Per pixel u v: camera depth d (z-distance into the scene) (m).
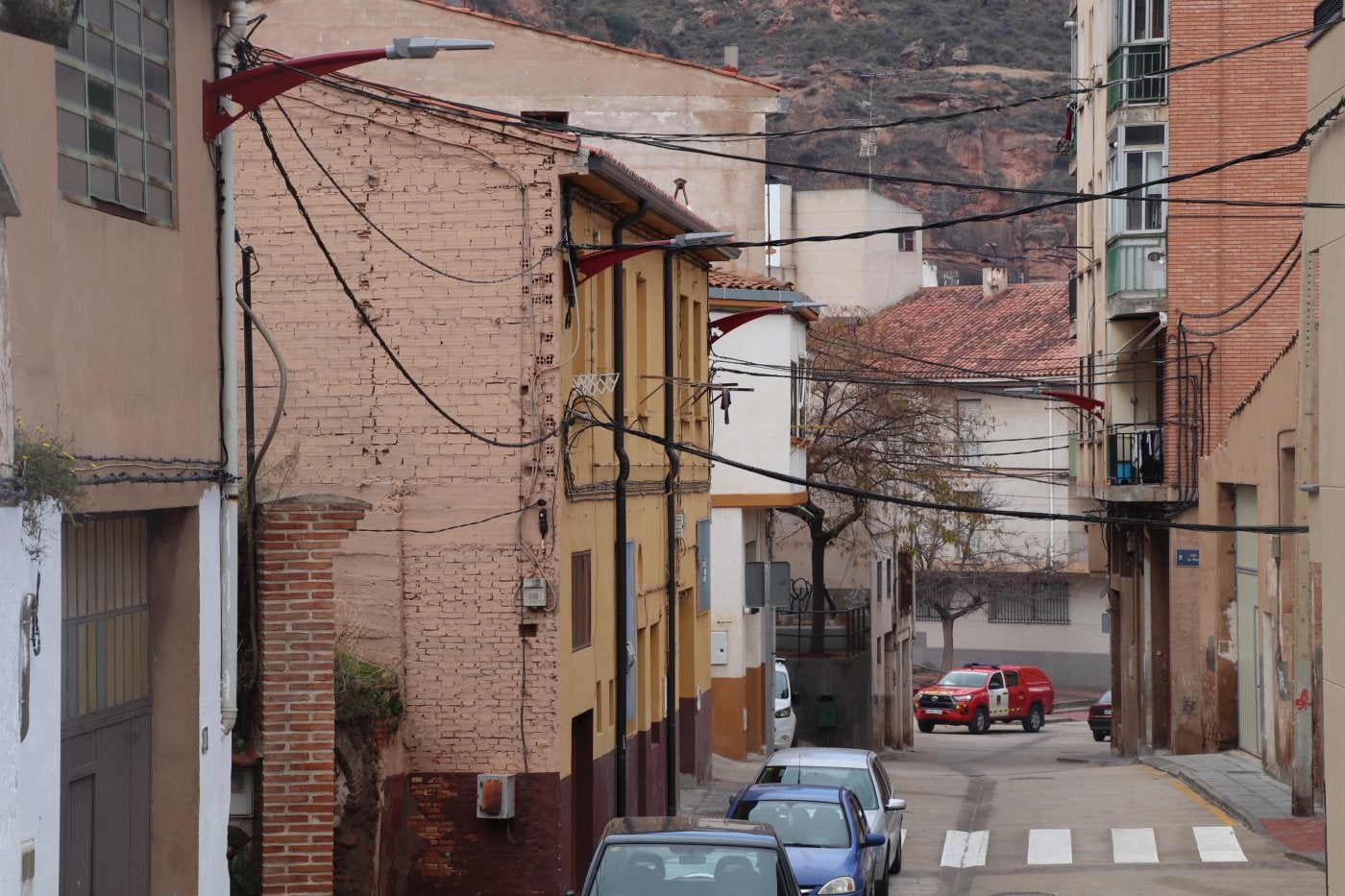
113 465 16.81
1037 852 37.34
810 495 64.44
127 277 17.39
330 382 31.22
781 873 20.72
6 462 13.42
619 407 34.97
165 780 19.12
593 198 33.28
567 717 31.17
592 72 62.12
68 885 16.69
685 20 197.62
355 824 28.14
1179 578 55.91
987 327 106.12
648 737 38.53
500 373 30.84
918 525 81.06
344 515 24.28
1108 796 46.41
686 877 20.59
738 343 54.84
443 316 31.03
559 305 30.92
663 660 41.03
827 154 175.88
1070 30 75.31
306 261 31.30
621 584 35.22
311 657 24.14
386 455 31.06
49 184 15.55
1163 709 60.69
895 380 68.56
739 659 55.38
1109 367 62.34
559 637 30.58
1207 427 56.34
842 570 75.62
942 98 180.50
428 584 30.77
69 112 16.36
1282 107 56.81
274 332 31.33
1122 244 58.41
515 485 30.72
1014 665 101.12
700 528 46.31
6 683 13.34
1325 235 29.33
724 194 63.25
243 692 24.12
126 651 18.36
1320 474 29.81
